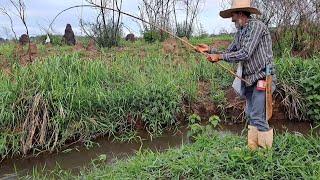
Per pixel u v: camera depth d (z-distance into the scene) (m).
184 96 4.49
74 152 3.79
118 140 4.00
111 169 3.03
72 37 6.70
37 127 3.86
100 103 4.11
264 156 2.70
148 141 3.98
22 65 4.80
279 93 4.43
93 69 4.48
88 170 3.35
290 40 5.46
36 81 4.10
